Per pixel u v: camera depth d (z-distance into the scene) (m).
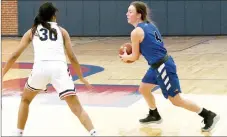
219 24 23.58
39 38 6.05
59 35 6.12
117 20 24.52
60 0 24.78
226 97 9.35
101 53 17.95
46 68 5.90
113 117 7.66
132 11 6.70
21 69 13.74
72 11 24.81
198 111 6.67
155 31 6.64
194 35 23.95
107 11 24.56
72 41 22.84
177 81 6.60
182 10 23.83
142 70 13.42
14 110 8.13
